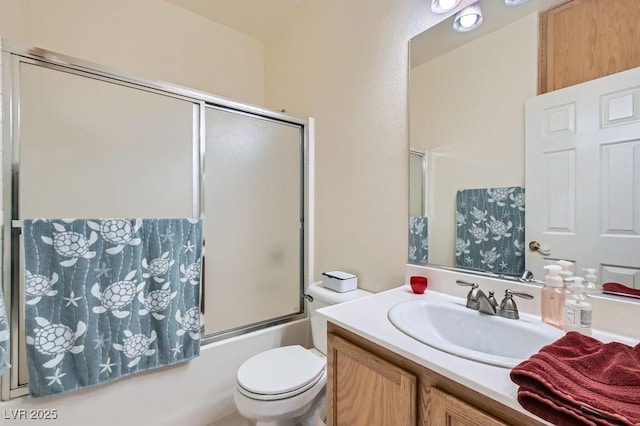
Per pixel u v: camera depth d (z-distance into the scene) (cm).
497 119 116
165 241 143
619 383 58
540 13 105
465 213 126
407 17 147
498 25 116
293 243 202
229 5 219
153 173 147
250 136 182
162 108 150
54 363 117
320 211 200
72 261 120
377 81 161
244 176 179
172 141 152
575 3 98
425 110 140
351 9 176
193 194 159
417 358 77
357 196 173
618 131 89
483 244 120
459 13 128
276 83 245
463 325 107
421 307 115
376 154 162
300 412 126
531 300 104
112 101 136
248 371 134
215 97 166
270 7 221
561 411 53
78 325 121
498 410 64
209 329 165
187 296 151
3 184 112
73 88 127
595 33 94
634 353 67
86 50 183
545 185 104
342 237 183
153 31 208
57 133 123
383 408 87
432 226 137
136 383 139
